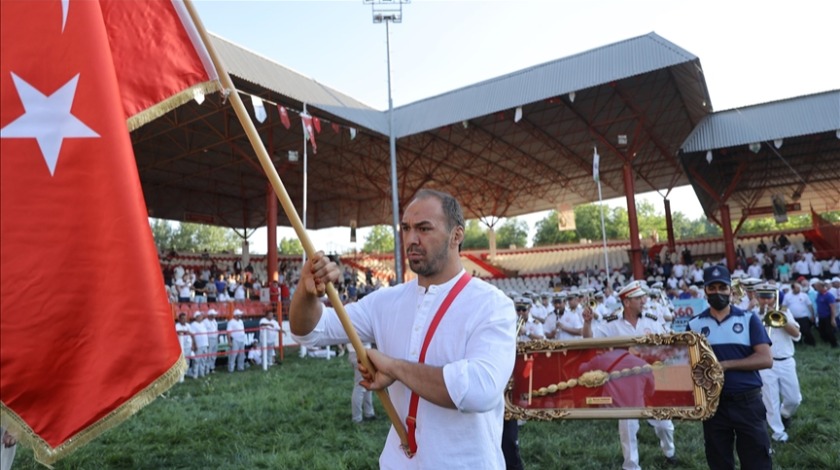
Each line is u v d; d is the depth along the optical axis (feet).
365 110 75.10
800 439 21.63
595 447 21.75
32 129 6.81
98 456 22.36
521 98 68.33
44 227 6.64
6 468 13.43
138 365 6.71
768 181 104.27
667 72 63.82
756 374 14.07
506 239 254.47
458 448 6.64
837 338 53.98
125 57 7.97
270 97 60.54
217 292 82.74
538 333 34.27
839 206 114.73
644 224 218.18
